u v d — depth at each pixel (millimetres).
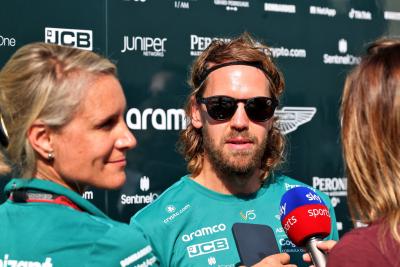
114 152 1646
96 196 3346
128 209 3439
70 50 1635
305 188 2080
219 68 2533
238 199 2568
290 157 3900
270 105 2508
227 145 2488
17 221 1582
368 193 1554
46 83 1545
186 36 3637
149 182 3502
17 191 1620
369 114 1548
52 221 1558
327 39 4055
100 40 3402
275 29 3896
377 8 4219
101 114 1592
